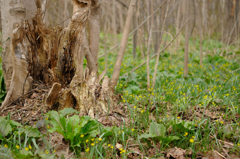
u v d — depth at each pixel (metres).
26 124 2.55
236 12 8.34
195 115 2.61
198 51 7.94
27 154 1.77
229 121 2.68
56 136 2.34
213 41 9.34
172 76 4.59
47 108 2.75
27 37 2.86
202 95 3.35
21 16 2.86
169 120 2.51
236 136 2.33
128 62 6.53
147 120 2.56
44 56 3.04
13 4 2.81
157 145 2.22
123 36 3.34
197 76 4.83
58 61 2.91
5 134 2.14
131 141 2.30
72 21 2.77
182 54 7.45
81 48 2.94
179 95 3.47
